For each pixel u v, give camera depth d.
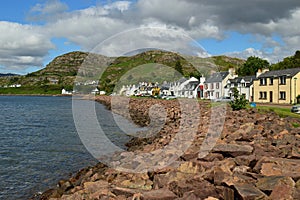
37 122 39.34
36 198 11.74
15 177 14.42
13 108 70.81
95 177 12.34
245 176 8.13
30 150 20.52
